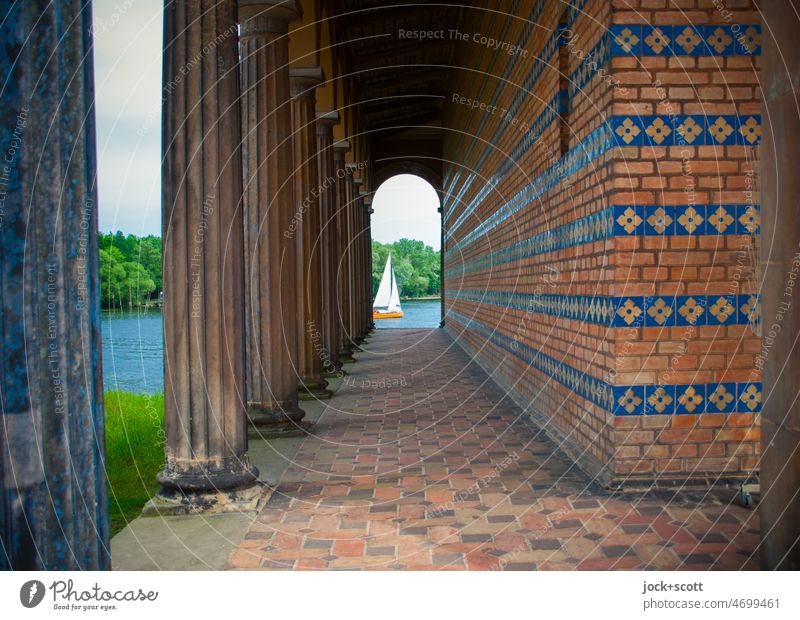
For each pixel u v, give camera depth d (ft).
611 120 16.48
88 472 7.17
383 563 12.31
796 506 8.16
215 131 15.70
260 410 24.21
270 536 13.94
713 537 13.09
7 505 6.47
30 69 6.45
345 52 47.93
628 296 16.53
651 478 16.52
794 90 7.98
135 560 12.71
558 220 22.66
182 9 15.62
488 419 26.84
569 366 21.30
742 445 16.65
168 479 15.69
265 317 24.09
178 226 15.81
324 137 39.75
